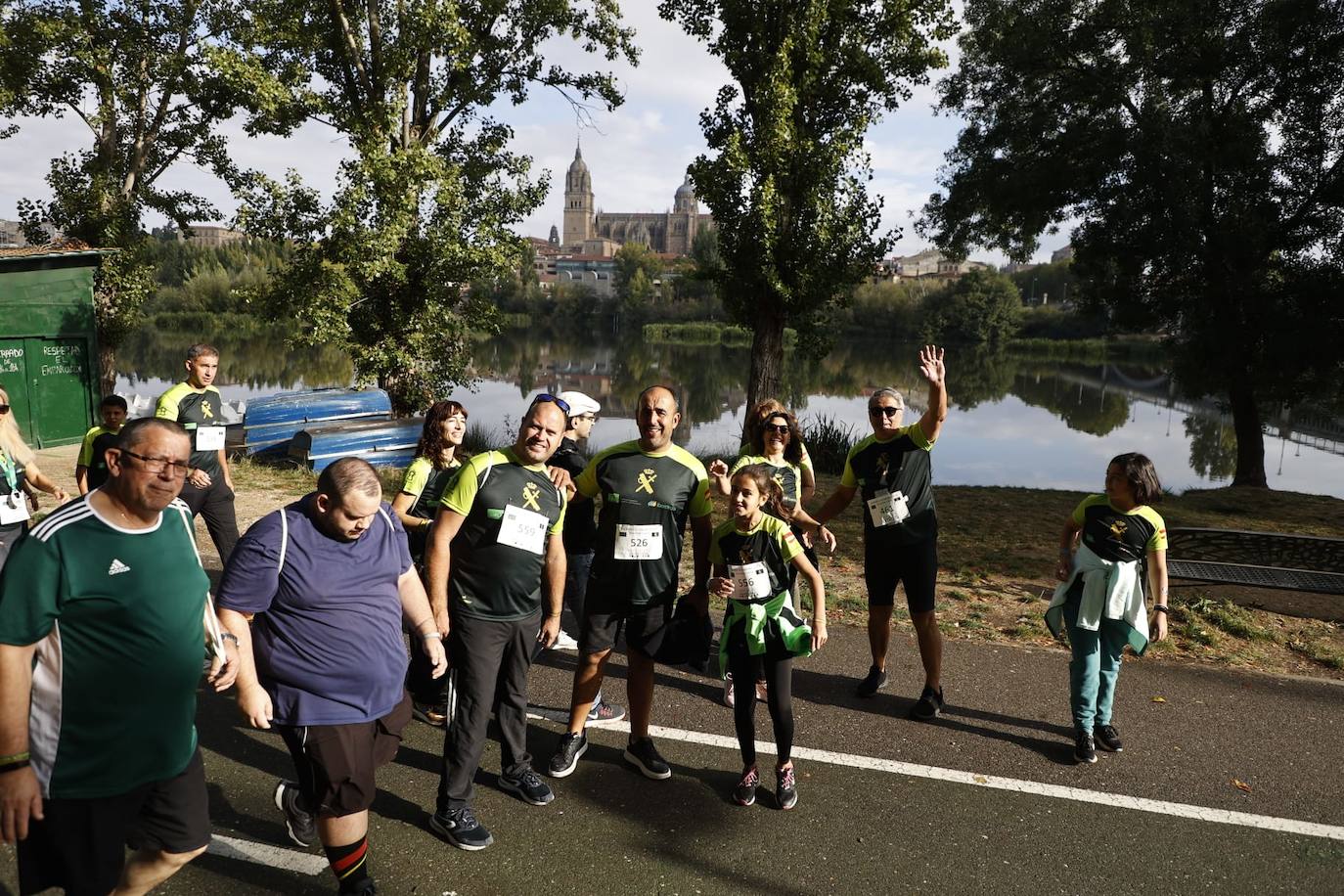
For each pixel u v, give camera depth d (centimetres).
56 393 1569
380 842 346
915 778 416
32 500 491
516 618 358
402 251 1597
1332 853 362
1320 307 1587
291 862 331
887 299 10262
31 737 222
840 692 518
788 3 1406
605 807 381
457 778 346
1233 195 1609
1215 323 1666
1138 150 1573
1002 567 823
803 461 533
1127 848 360
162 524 238
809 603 665
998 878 336
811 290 1452
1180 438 2803
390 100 1540
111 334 1997
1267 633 636
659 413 391
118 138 1994
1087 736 433
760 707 492
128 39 1900
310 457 1312
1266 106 1616
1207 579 670
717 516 1012
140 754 233
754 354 1548
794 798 385
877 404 477
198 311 8769
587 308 12744
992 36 1789
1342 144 1549
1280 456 2541
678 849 349
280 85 1453
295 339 1496
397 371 1648
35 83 1861
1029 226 1880
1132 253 1680
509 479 352
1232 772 430
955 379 5150
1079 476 1966
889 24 1430
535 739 448
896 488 471
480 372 4416
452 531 346
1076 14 1705
